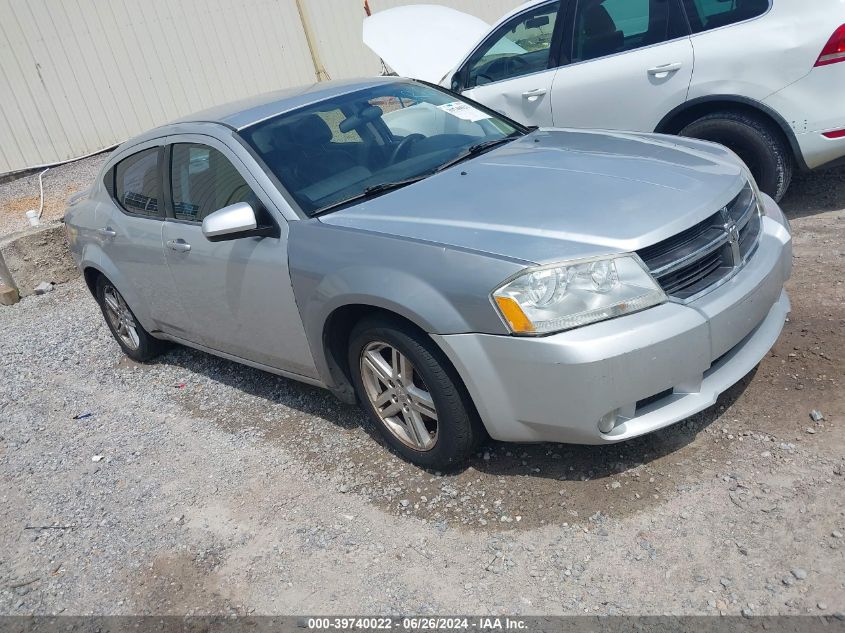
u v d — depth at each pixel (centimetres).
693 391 278
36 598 306
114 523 344
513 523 285
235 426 405
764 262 304
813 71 464
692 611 233
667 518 270
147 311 468
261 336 373
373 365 324
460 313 273
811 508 260
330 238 318
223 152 373
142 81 1091
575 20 565
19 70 1009
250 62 1168
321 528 307
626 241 266
